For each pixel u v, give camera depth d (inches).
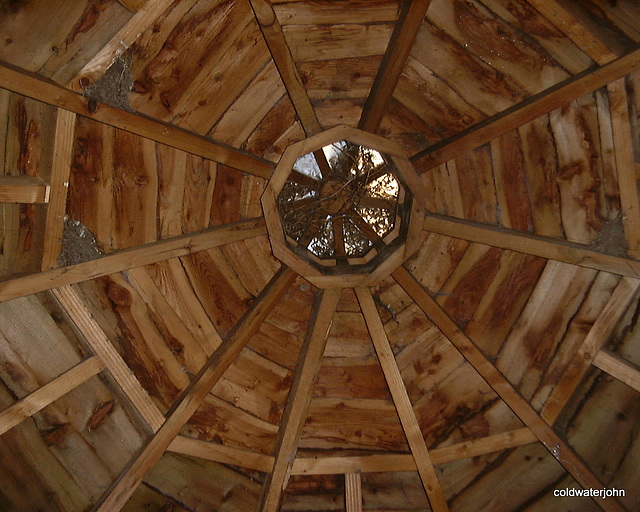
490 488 218.8
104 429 194.9
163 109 177.9
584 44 171.9
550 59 178.9
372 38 180.2
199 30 168.1
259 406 220.1
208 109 183.9
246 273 213.2
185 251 197.9
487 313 215.2
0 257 170.9
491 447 219.5
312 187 225.8
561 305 207.9
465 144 195.3
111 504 192.5
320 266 215.6
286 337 222.4
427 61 184.4
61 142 166.1
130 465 196.4
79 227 180.4
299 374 219.5
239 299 213.3
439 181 204.2
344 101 193.9
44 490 185.2
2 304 174.2
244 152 197.3
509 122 189.2
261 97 187.6
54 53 155.3
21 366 179.0
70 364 186.4
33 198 166.2
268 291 214.4
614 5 168.6
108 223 184.5
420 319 221.3
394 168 203.2
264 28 172.1
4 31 148.6
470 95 189.0
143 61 167.2
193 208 196.7
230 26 170.9
